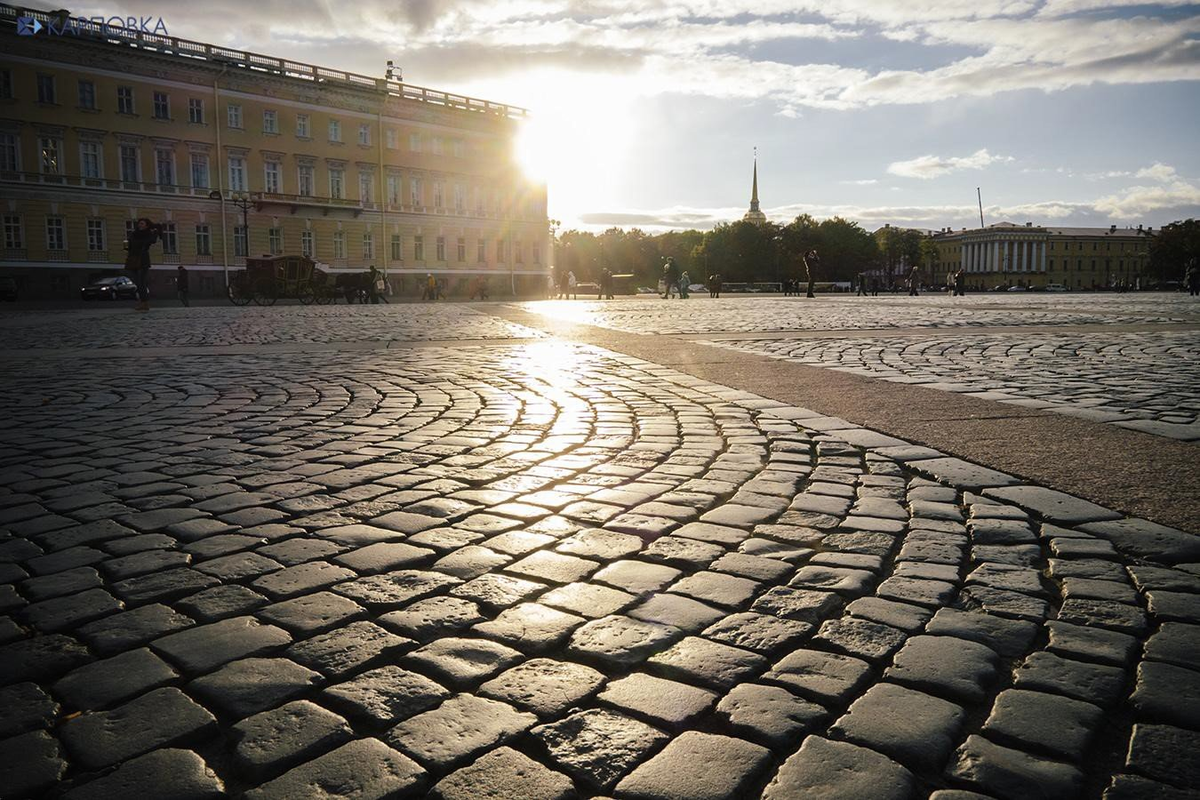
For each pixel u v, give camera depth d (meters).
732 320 17.45
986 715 1.79
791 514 3.29
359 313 22.41
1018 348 10.13
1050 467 3.92
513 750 1.68
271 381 7.61
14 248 44.09
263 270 33.03
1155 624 2.23
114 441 4.90
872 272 122.50
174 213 49.25
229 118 51.25
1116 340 11.19
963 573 2.63
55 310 25.48
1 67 42.94
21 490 3.78
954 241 155.50
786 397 6.25
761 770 1.60
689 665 2.03
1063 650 2.09
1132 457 4.09
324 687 1.95
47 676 2.02
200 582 2.62
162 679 1.99
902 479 3.81
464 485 3.81
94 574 2.70
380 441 4.86
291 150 54.12
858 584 2.54
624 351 10.20
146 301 22.70
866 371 7.87
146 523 3.25
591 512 3.35
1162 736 1.70
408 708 1.85
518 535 3.06
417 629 2.26
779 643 2.14
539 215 70.19
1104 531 2.99
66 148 45.25
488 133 65.56
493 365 8.76
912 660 2.04
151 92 47.88
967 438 4.62
